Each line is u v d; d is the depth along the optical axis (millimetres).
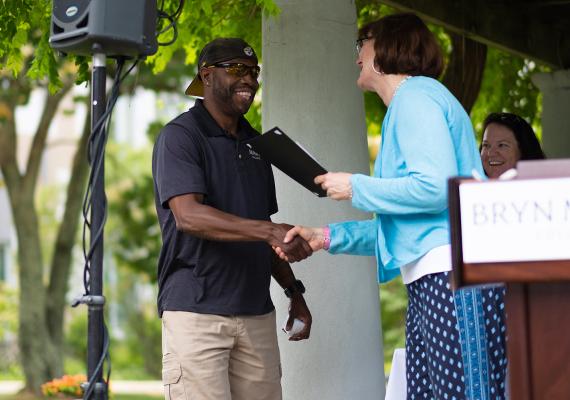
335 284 10305
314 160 7762
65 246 33125
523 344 5309
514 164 10258
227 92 8711
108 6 7711
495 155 10297
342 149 10539
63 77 31609
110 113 7883
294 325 9398
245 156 8867
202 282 8539
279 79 10617
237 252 8641
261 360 8812
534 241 5062
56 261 33062
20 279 32469
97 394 7590
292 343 10344
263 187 9000
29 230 32469
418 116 7418
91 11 7703
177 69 29375
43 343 32438
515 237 5078
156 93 30750
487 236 5102
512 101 18234
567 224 5031
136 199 45625
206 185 8578
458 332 7398
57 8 7938
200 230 8250
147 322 57969
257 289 8781
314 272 10289
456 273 5125
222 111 8820
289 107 10562
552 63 16594
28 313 32312
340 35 10609
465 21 14328
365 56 8055
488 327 7461
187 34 13891
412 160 7367
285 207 10484
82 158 32594
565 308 5262
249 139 8414
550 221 5043
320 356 10273
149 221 45906
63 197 65500
